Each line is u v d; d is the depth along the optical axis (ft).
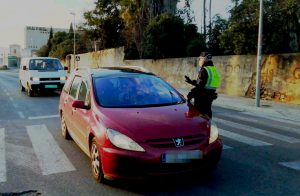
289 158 22.38
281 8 54.95
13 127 32.76
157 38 91.76
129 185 17.49
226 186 17.37
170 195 16.25
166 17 92.84
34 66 63.62
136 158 16.10
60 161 21.75
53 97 59.21
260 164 20.99
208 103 26.61
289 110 45.75
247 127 33.55
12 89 77.36
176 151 16.29
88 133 19.16
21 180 18.52
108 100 20.42
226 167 20.33
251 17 58.44
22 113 41.42
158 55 92.99
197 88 26.53
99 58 145.07
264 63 57.67
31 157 22.70
